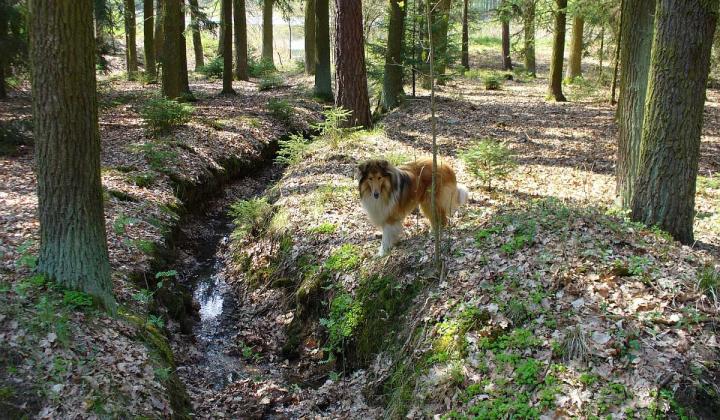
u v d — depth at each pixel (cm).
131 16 1474
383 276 394
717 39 963
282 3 1688
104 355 294
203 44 2402
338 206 524
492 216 435
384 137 786
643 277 315
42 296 309
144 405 279
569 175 598
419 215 476
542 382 268
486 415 263
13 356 274
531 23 1279
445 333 317
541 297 314
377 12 1611
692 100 365
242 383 369
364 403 335
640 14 423
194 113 960
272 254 504
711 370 260
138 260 438
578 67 1494
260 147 862
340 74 842
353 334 386
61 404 260
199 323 446
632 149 432
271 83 1408
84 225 318
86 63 301
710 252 370
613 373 263
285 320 439
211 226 627
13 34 743
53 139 303
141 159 648
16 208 475
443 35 1099
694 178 381
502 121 920
